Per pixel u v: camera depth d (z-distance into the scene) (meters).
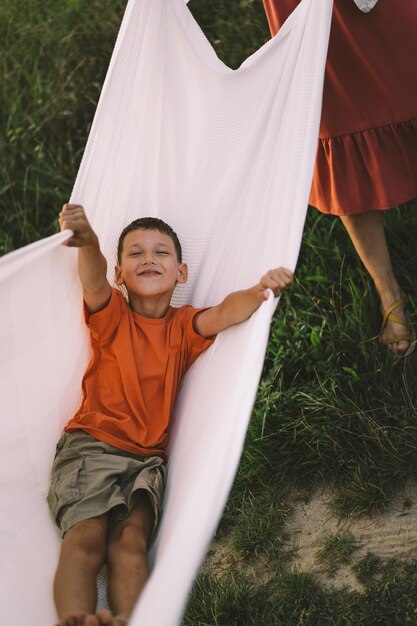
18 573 2.08
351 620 2.50
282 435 3.01
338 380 3.10
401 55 2.82
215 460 1.85
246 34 4.48
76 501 2.22
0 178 4.41
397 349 3.20
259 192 2.65
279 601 2.60
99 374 2.54
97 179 2.58
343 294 3.52
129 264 2.65
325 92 2.94
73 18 4.76
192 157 2.77
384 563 2.65
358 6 2.72
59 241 2.21
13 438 2.25
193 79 2.74
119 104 2.62
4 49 4.81
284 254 2.39
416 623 2.47
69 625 1.86
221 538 2.87
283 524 2.84
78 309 2.49
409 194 3.02
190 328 2.59
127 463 2.33
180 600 1.57
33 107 4.60
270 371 3.26
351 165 3.01
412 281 3.44
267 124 2.67
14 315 2.19
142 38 2.64
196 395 2.48
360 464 2.85
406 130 2.95
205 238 2.75
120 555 2.13
